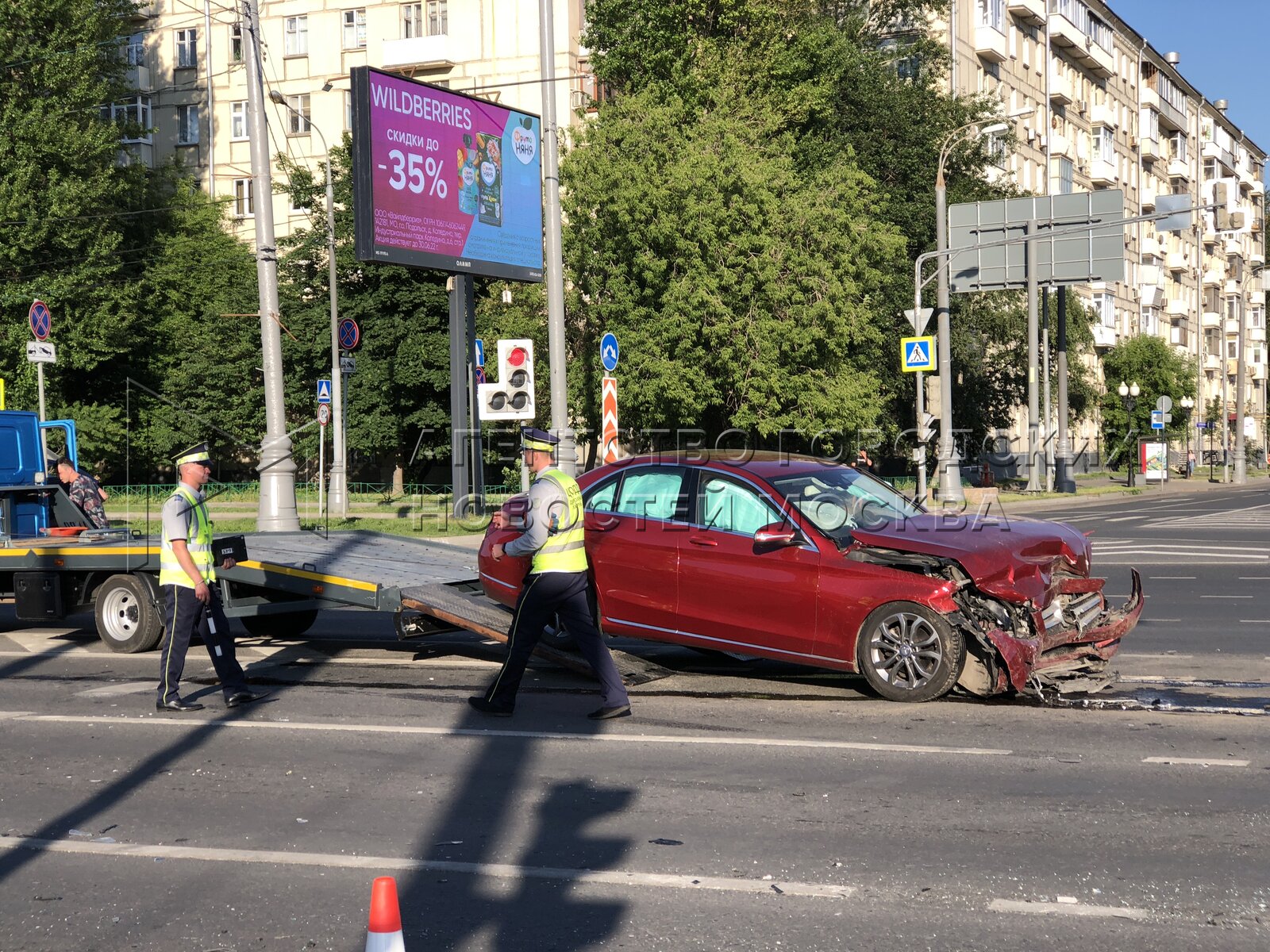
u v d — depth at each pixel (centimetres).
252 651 1118
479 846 533
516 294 3409
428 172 2364
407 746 726
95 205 3950
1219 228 2609
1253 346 10050
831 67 3881
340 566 1073
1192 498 4144
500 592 970
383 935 277
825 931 432
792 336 3053
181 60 5238
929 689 812
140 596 1119
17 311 3875
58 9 3922
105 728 792
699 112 3431
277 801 612
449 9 4681
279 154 4128
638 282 3166
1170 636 1096
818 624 840
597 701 856
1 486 1323
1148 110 8031
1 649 1174
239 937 438
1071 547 905
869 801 592
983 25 5800
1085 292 6612
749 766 662
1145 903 455
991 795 599
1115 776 630
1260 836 530
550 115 1814
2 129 3812
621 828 555
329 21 4912
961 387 4559
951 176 4153
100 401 4397
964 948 416
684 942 423
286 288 4050
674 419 3180
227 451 4594
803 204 3114
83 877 506
